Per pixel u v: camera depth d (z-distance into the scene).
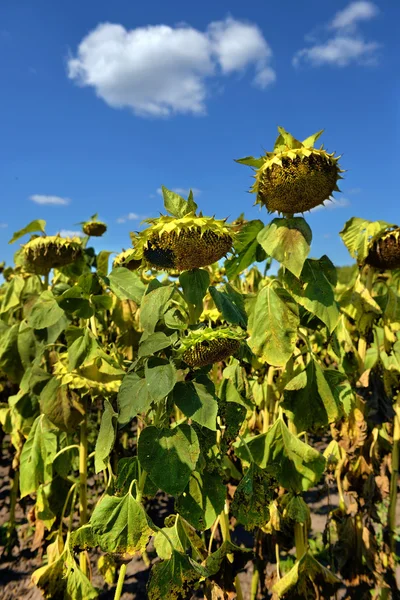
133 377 0.79
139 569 1.72
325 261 1.01
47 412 1.17
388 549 1.42
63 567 1.12
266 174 0.91
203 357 0.80
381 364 1.36
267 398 1.28
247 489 0.91
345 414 1.24
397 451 1.44
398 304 1.28
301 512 1.07
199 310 0.89
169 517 0.94
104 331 1.77
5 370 1.56
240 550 0.96
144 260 0.90
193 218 0.79
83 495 1.25
